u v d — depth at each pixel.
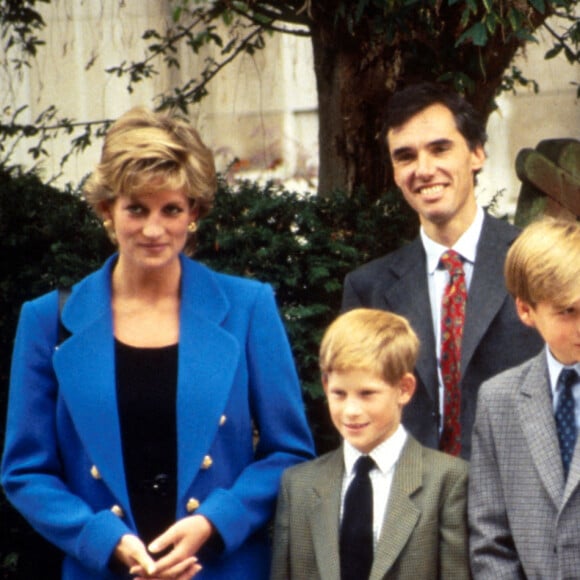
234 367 9.18
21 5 17.22
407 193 10.50
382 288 10.65
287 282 12.84
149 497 9.06
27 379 9.30
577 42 14.84
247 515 9.14
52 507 9.07
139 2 20.50
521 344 10.02
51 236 13.37
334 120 15.54
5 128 17.23
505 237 10.38
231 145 22.64
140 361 9.17
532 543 8.88
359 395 9.19
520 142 24.95
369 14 13.95
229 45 17.66
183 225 9.00
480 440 9.24
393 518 9.11
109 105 21.53
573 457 8.83
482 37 12.57
